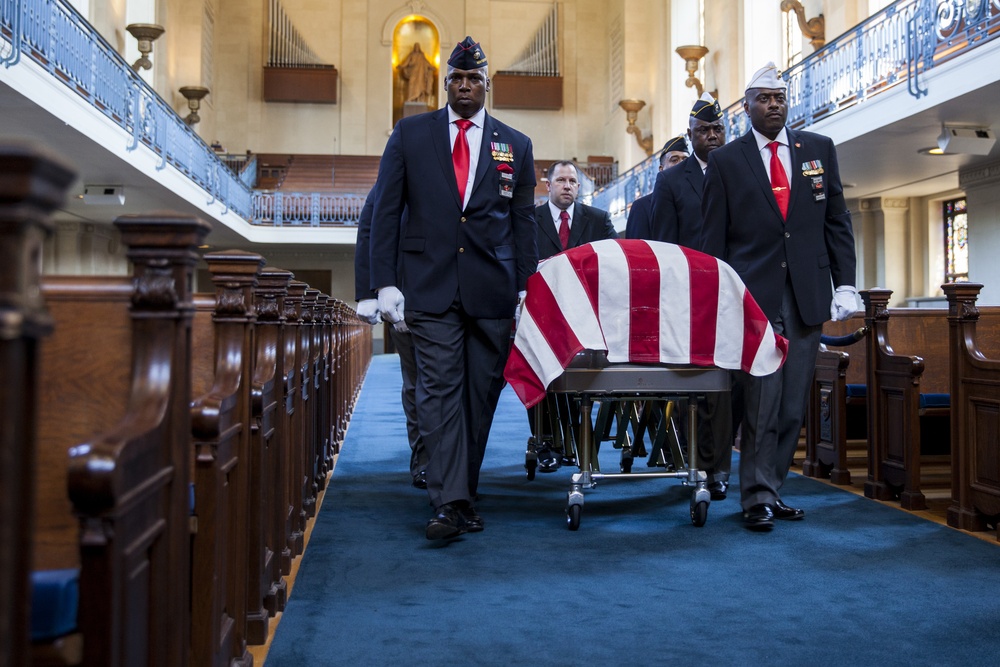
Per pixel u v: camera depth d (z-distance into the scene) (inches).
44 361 63.1
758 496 144.1
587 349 135.6
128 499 52.8
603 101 971.9
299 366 135.2
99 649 50.9
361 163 910.4
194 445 75.4
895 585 112.7
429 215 138.9
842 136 367.6
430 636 94.0
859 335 172.2
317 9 941.8
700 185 179.0
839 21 485.4
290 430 126.1
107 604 51.0
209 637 74.5
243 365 88.6
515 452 235.8
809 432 196.9
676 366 141.0
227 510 83.8
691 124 180.4
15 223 37.4
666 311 138.8
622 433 178.2
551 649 90.0
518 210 145.4
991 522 142.9
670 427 166.2
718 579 115.3
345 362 289.1
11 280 37.4
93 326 63.4
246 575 87.9
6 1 289.4
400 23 959.6
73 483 49.8
